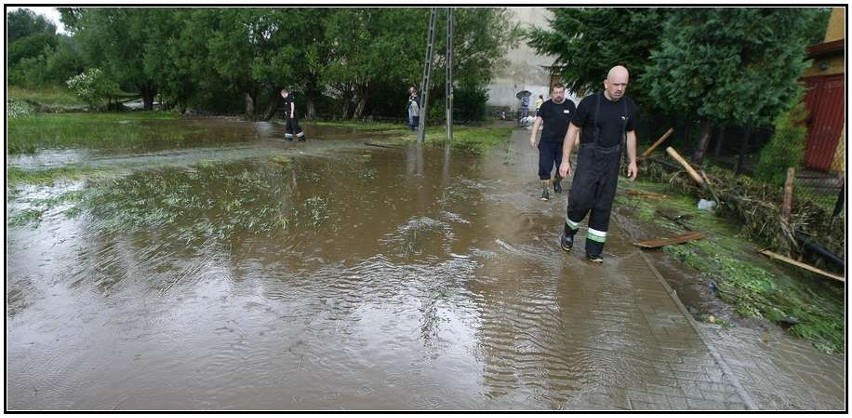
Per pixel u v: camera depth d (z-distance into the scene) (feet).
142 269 13.75
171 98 104.63
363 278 13.57
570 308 12.28
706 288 14.87
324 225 18.60
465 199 24.03
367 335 10.48
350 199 23.17
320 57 83.51
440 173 31.89
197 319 10.93
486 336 10.71
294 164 33.73
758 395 9.37
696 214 23.59
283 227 18.08
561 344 10.53
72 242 15.89
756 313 13.25
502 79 111.96
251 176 28.50
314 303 11.91
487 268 14.79
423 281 13.55
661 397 8.91
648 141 47.83
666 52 31.91
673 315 12.14
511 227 19.31
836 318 13.58
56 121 64.95
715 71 30.27
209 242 16.21
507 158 40.63
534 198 24.81
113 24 98.89
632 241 18.58
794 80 29.66
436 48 74.54
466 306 12.12
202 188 24.80
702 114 32.60
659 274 14.99
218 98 107.04
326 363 9.37
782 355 11.03
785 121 32.55
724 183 24.85
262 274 13.61
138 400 8.22
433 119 82.23
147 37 98.73
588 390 9.00
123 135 50.55
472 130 71.51
